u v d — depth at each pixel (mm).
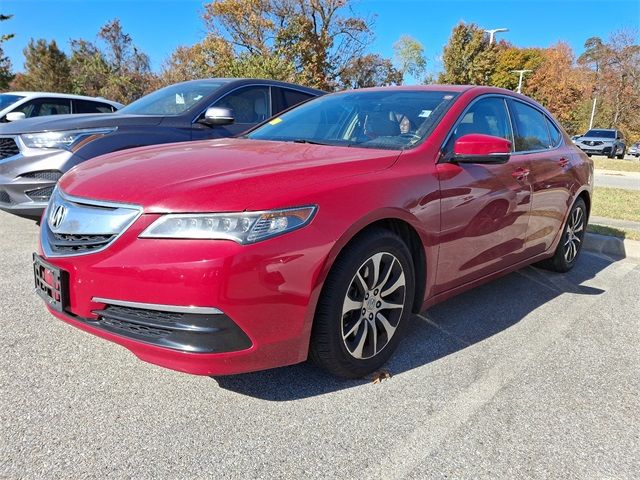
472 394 2611
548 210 4137
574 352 3146
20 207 4758
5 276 4027
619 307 3969
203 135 5539
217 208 2135
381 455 2115
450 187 2988
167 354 2168
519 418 2418
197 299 2076
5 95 9383
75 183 2584
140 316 2199
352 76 37688
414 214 2746
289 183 2338
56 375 2613
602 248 5809
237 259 2092
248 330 2168
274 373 2732
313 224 2279
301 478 1966
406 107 3453
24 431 2160
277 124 3924
